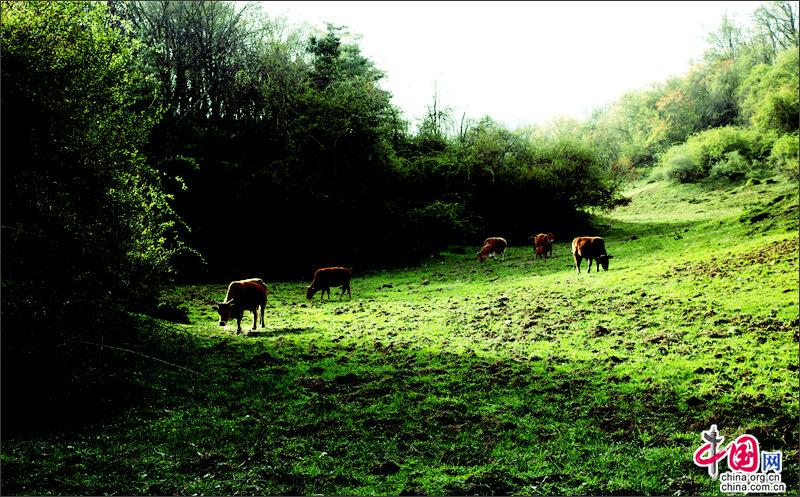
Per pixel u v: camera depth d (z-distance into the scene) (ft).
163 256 47.21
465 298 70.79
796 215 90.38
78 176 32.65
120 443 25.93
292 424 29.50
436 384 36.29
